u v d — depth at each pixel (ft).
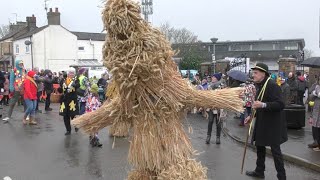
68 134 38.11
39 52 149.59
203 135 39.22
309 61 48.88
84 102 36.83
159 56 11.43
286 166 26.58
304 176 23.85
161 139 12.27
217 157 28.94
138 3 11.27
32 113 45.42
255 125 21.59
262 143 21.03
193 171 12.38
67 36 153.58
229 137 38.09
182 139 12.67
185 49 151.53
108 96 13.29
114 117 12.78
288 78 58.03
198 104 12.64
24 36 154.10
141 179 12.67
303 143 32.78
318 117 29.50
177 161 12.34
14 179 22.75
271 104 20.10
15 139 35.78
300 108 40.29
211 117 34.17
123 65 11.28
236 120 49.65
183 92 12.36
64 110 37.29
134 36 11.14
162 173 12.18
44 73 65.51
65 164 26.43
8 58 169.17
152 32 11.44
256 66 20.80
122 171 24.50
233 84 40.14
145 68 11.30
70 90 36.76
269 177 23.09
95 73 121.60
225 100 12.76
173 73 12.31
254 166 26.12
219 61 81.56
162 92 12.01
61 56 152.76
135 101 12.14
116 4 11.09
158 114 12.19
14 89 46.80
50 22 151.02
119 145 32.99
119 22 11.05
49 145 33.04
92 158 28.17
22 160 27.63
